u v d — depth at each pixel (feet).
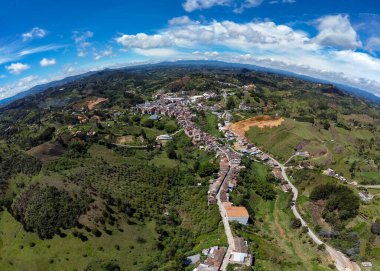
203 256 439.63
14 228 558.15
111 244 496.23
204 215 549.54
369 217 531.09
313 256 468.75
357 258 463.42
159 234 524.52
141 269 449.06
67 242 498.69
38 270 467.11
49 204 551.59
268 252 459.32
